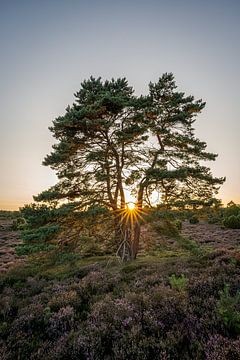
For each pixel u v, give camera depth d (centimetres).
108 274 1112
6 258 2184
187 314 516
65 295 797
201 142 1619
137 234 1697
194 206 1473
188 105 1633
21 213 1394
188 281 788
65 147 1428
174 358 403
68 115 1429
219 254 1220
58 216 1379
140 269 1173
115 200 1684
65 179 1573
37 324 631
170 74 1714
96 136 1558
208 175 1527
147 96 1603
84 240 1551
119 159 1727
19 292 1022
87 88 1684
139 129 1459
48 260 1420
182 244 1761
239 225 4016
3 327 630
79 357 457
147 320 523
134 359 419
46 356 469
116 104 1442
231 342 384
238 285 670
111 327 526
